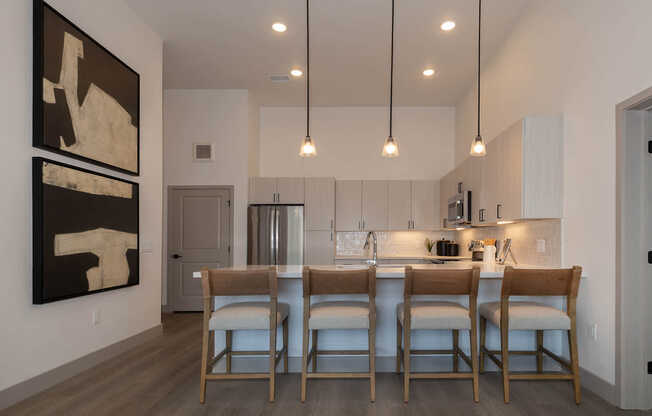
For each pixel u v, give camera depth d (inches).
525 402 100.4
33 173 102.6
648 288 97.9
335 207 247.6
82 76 119.0
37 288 101.7
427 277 100.2
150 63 162.2
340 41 172.7
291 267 136.3
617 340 99.0
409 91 232.1
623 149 98.3
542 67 136.7
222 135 229.9
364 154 259.0
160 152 168.9
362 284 102.0
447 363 125.3
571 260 119.6
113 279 133.1
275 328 102.3
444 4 145.2
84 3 123.7
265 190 234.2
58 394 104.2
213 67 200.1
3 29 95.9
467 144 227.9
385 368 122.7
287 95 240.1
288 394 105.0
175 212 228.8
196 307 225.6
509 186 135.6
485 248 160.9
